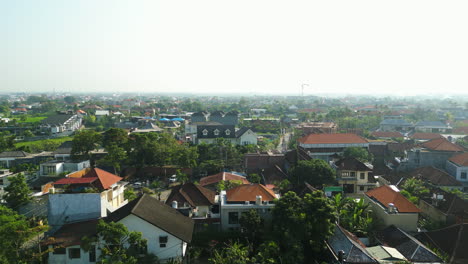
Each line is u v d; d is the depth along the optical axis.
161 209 37.03
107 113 198.50
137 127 138.88
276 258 33.59
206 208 46.97
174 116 183.25
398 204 42.31
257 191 44.00
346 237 35.12
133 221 32.69
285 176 65.81
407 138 112.00
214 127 101.81
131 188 63.09
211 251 36.84
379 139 113.00
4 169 68.12
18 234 30.47
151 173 75.06
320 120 182.62
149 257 32.03
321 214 35.78
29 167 71.12
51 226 36.22
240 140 100.00
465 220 41.59
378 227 41.50
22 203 46.44
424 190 53.00
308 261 34.91
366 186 59.50
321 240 35.75
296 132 120.81
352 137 82.50
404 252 34.75
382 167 74.25
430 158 72.94
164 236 32.97
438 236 38.19
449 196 47.28
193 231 39.66
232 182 56.62
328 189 57.38
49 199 36.50
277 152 87.62
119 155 71.56
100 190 41.50
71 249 31.64
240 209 41.38
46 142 103.25
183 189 49.19
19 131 130.12
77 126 150.62
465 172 64.25
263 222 39.50
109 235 29.73
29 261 30.84
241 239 38.84
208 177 63.62
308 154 72.25
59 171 64.81
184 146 85.31
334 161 69.25
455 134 120.12
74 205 36.69
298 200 37.47
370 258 32.12
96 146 78.12
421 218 48.12
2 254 29.19
